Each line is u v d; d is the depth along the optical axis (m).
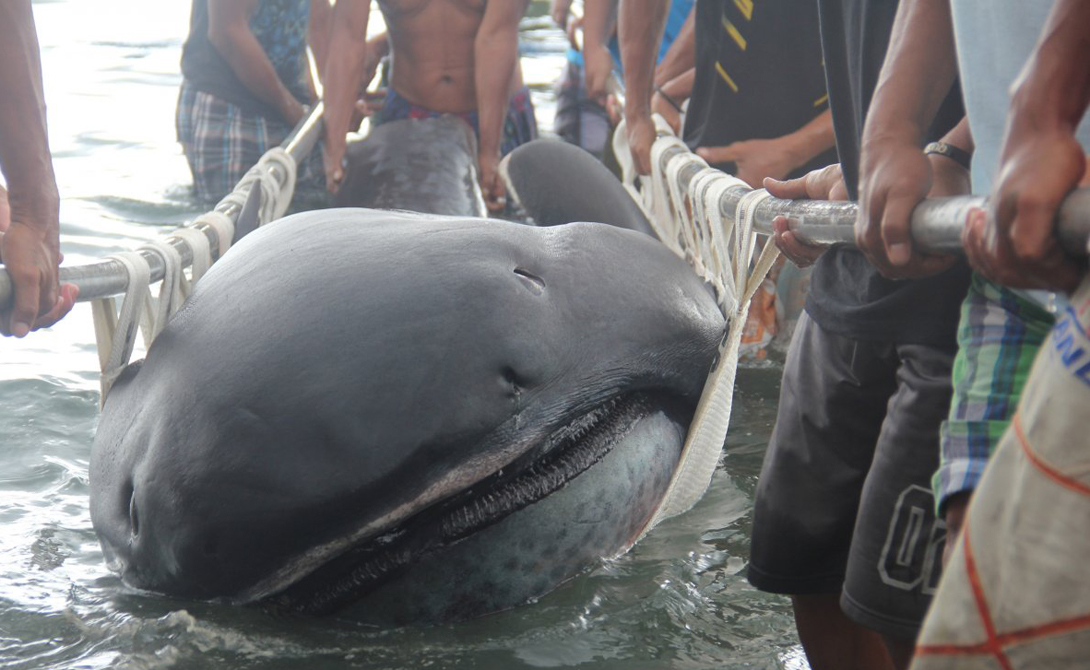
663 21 4.43
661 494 2.85
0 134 2.71
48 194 2.77
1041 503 1.18
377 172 5.44
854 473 2.20
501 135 6.13
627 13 4.40
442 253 2.53
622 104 5.97
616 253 2.78
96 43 11.77
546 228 2.77
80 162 7.48
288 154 4.89
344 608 2.55
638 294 2.73
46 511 3.22
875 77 2.18
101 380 3.13
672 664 2.41
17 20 2.73
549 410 2.48
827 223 1.99
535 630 2.54
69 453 3.62
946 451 1.65
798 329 2.38
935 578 1.94
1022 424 1.22
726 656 2.45
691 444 2.88
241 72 6.64
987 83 1.66
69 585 2.77
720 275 3.24
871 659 2.33
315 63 7.67
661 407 2.84
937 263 1.63
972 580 1.25
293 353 2.44
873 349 2.10
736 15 4.44
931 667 1.28
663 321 2.74
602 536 2.70
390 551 2.48
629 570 2.80
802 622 2.38
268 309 2.54
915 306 1.97
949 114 2.12
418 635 2.53
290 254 2.67
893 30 1.96
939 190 1.93
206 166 6.75
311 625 2.56
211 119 6.75
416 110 6.37
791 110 4.48
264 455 2.41
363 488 2.36
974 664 1.24
